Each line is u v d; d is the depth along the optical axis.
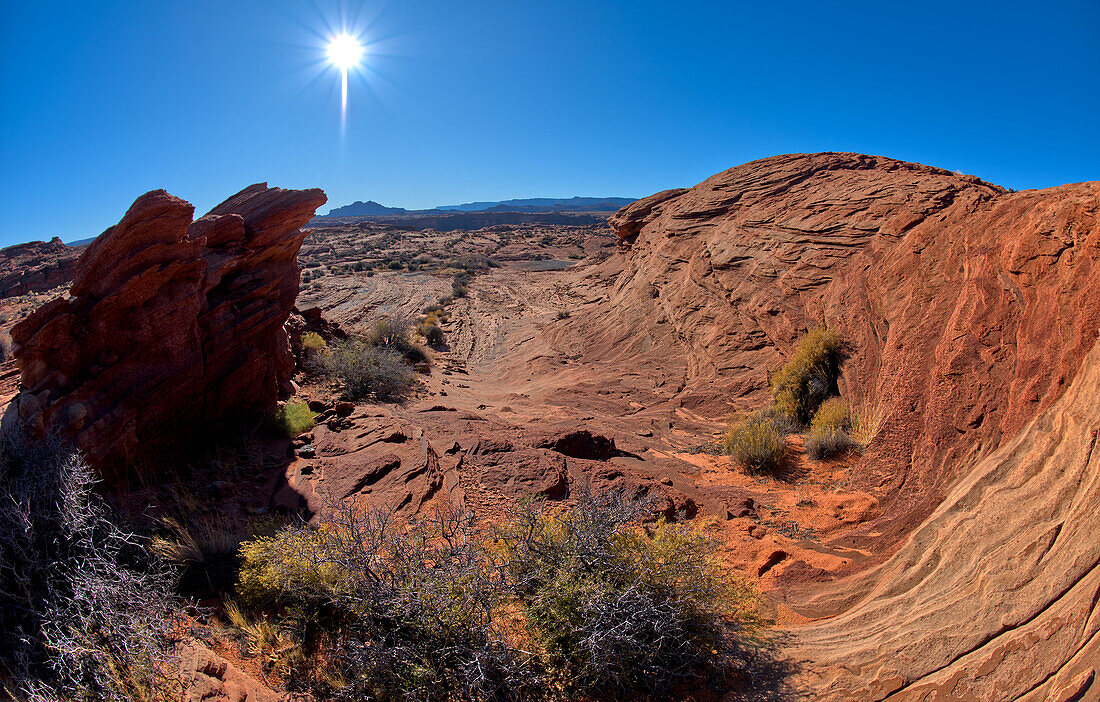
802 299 14.15
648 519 6.91
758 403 12.99
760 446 9.28
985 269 8.95
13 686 3.35
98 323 6.03
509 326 32.69
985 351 7.86
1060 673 3.65
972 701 3.82
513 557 4.77
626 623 3.89
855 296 12.26
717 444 10.99
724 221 21.08
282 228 9.41
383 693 3.90
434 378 19.08
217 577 5.12
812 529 7.02
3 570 3.79
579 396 15.26
